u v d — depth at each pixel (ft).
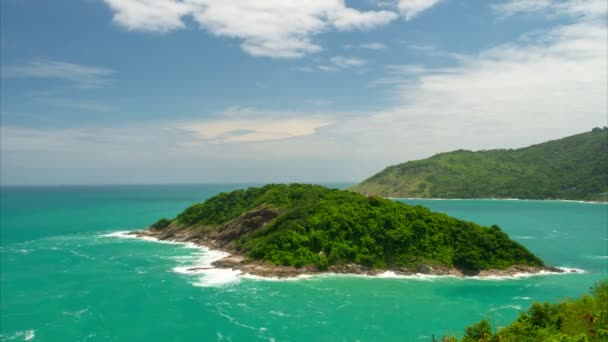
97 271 329.72
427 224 363.76
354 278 309.22
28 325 220.02
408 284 295.69
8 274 320.70
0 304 251.60
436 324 220.84
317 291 276.82
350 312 238.07
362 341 199.62
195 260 369.09
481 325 172.65
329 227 355.56
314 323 221.66
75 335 207.82
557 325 172.04
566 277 316.81
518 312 239.09
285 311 239.50
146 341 201.16
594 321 162.40
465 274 321.11
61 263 358.02
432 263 328.90
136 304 250.98
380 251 337.52
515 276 318.24
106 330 213.87
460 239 348.18
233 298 262.06
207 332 210.79
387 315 233.55
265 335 207.10
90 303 253.24
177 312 237.86
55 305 249.96
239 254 368.27
